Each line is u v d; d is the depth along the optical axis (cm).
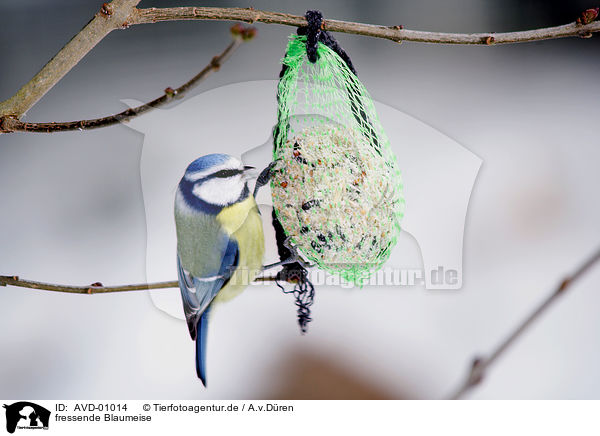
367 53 784
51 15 769
